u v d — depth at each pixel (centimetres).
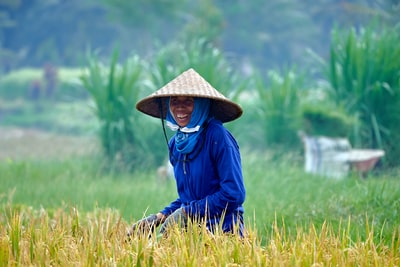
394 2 4997
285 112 4147
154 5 12112
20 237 1525
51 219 2020
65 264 1370
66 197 2745
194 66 4091
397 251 1512
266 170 3459
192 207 1522
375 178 3105
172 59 4347
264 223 1942
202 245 1402
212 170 1531
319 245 1416
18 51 16438
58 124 9956
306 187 2819
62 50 16050
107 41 15375
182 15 12244
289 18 13312
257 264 1344
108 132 4034
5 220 1970
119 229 1595
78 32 15700
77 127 8269
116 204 2531
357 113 3731
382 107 3709
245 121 4384
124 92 4053
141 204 2505
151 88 4138
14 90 14000
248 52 13525
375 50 3791
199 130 1521
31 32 16312
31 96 13025
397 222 1945
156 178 3481
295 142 4112
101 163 3972
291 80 4259
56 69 13150
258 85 4388
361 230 1845
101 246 1420
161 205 2486
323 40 13362
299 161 3959
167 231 1485
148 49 13275
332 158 3428
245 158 3734
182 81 1516
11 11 16425
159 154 4016
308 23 13325
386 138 3672
